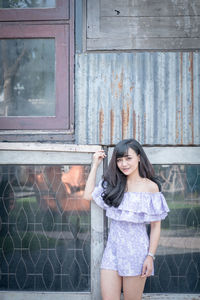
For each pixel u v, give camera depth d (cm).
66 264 253
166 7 253
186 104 249
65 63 255
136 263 204
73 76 254
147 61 251
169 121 250
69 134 254
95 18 254
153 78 251
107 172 216
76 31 255
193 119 249
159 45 252
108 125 251
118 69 252
